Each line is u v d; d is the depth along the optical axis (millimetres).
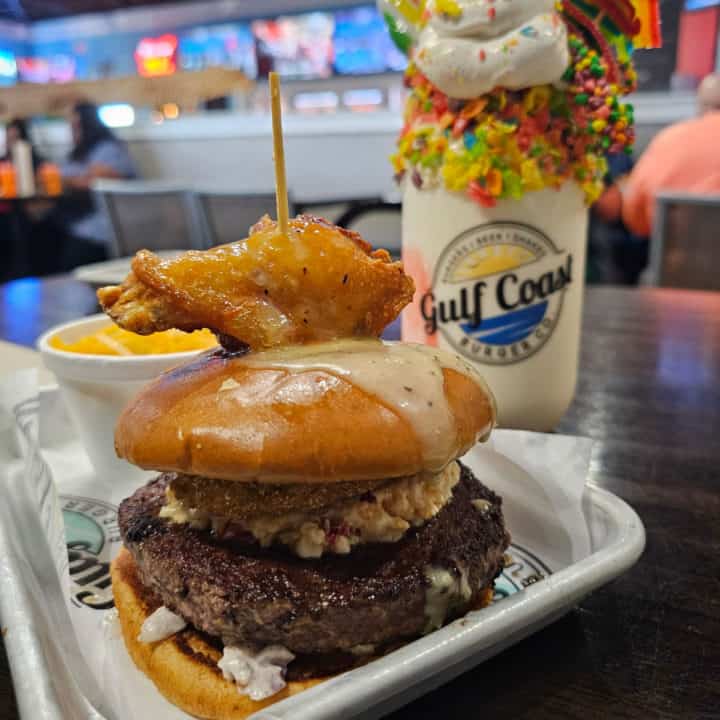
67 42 1614
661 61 1229
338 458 169
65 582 211
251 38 1454
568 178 304
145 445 181
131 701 192
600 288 743
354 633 180
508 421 331
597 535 232
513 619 168
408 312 341
